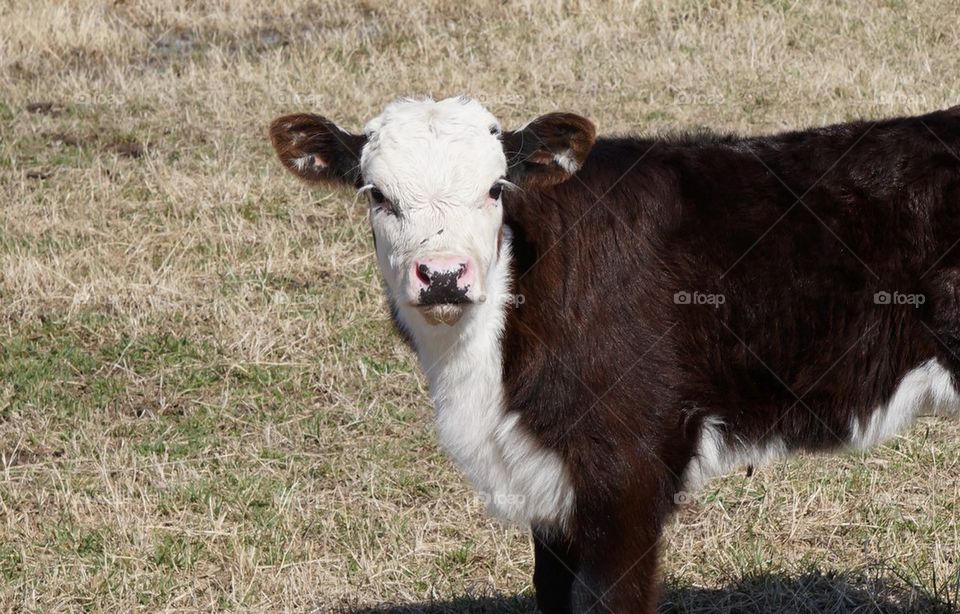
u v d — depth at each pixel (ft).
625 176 21.49
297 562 26.58
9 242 42.16
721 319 21.08
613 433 20.62
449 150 20.06
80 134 52.08
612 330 20.75
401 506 29.09
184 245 42.16
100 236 43.01
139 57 62.13
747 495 28.84
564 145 20.63
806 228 21.22
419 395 33.78
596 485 20.74
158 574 26.25
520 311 20.75
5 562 26.76
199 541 27.37
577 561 21.49
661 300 20.93
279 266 40.50
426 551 27.09
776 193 21.49
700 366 21.06
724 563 26.12
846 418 21.70
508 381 20.85
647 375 20.71
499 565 26.55
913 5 65.62
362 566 26.45
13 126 52.60
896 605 24.62
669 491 21.06
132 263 41.24
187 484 29.50
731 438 21.57
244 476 29.99
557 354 20.67
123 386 34.24
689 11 65.00
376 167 20.25
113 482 29.89
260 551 27.02
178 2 68.33
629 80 57.16
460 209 19.75
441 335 20.77
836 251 21.12
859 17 63.98
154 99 56.08
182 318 37.45
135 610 25.07
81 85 57.57
